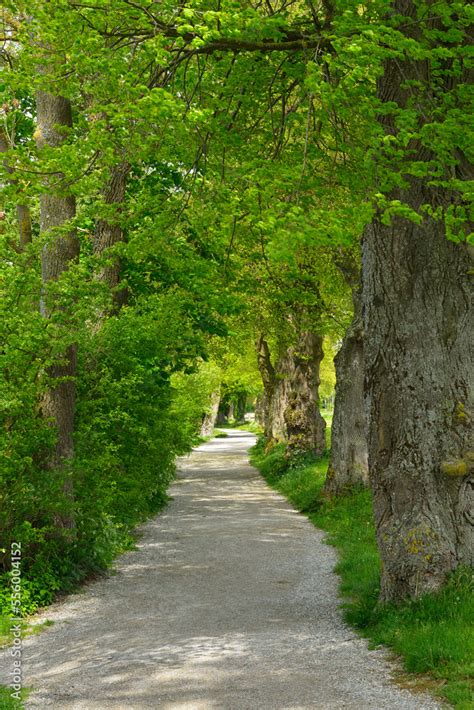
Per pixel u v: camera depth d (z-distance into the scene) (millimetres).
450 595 7379
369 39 6336
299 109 9016
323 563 11961
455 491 7809
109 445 12977
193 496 22656
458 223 6648
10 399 9305
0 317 9383
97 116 11312
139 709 5551
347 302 21844
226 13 6621
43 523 10320
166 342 14648
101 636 7820
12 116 12422
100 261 10773
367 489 17719
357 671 6340
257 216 6508
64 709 5586
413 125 6668
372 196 6734
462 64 7309
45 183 9219
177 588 10281
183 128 8156
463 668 5945
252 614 8727
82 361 12359
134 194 16531
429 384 7934
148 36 7828
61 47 8039
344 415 18281
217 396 63094
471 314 8062
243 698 5734
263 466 31031
